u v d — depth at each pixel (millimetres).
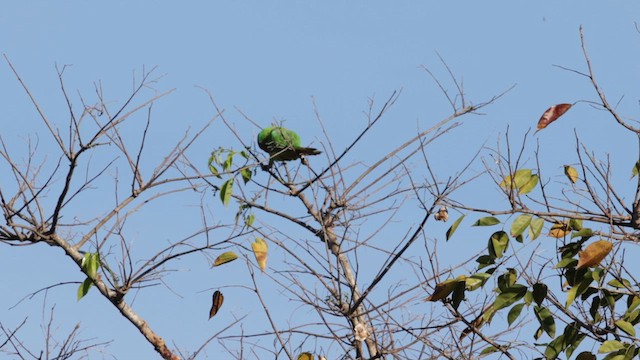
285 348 10961
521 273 9828
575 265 9352
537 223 9062
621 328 9383
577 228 9922
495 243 9148
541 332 10234
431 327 10781
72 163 10141
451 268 10758
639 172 9477
